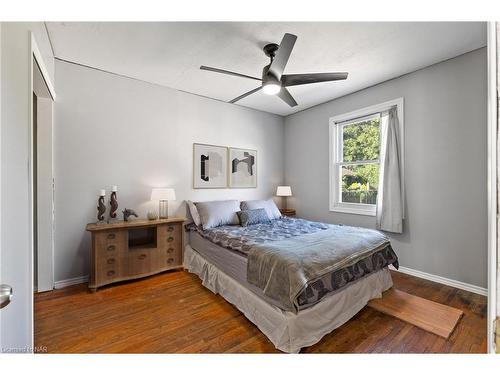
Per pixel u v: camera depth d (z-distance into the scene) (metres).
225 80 3.23
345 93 3.64
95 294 2.52
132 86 3.17
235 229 3.02
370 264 2.23
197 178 3.75
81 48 2.46
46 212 2.58
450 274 2.67
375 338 1.81
